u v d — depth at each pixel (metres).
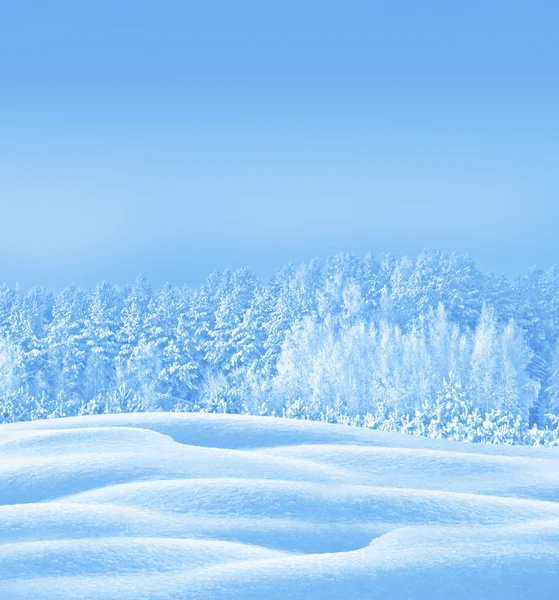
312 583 10.36
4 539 12.66
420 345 64.50
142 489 15.82
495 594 10.05
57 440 22.00
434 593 10.07
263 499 15.18
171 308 80.56
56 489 16.67
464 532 13.00
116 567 11.11
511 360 67.19
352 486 16.72
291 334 75.38
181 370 74.12
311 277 95.62
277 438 24.83
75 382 76.25
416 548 11.91
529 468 20.94
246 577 10.60
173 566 11.26
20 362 75.00
